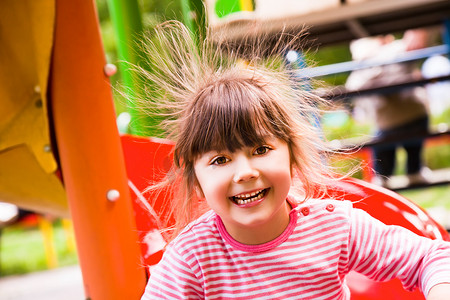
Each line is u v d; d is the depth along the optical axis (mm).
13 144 1199
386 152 3574
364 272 1120
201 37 1373
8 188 1302
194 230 1131
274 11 2855
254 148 1012
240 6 2428
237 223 1022
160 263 1140
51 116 1159
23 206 1402
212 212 1176
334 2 2834
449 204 4781
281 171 1015
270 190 1016
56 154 1181
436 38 4301
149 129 1719
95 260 1154
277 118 1060
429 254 1061
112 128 1168
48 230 5250
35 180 1278
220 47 1344
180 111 1175
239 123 1014
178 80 1229
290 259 1077
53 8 1096
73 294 3914
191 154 1060
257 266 1081
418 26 3469
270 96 1081
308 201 1160
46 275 4875
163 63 1281
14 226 6812
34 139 1176
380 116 3570
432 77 3189
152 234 1384
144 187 1494
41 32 1101
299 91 1224
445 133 3203
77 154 1130
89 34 1139
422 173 3580
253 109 1029
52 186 1286
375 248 1092
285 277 1078
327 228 1103
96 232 1146
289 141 1101
